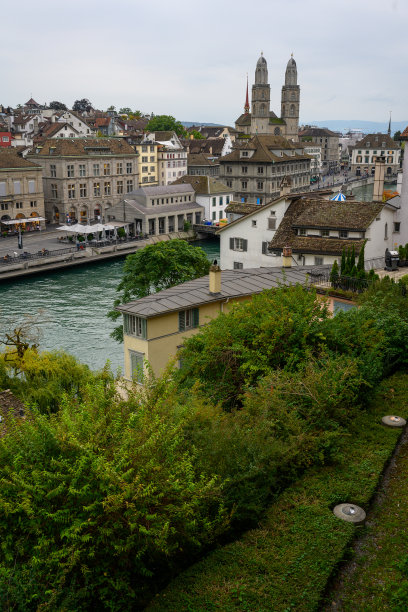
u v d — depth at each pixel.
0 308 59.38
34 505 9.20
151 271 45.53
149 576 9.95
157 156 131.38
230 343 18.27
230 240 53.50
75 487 9.30
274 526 10.95
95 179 108.12
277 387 14.40
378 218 44.34
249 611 8.91
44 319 54.12
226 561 10.03
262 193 123.62
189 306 29.08
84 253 83.50
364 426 15.00
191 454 11.28
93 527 9.21
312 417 13.92
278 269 36.12
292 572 9.70
